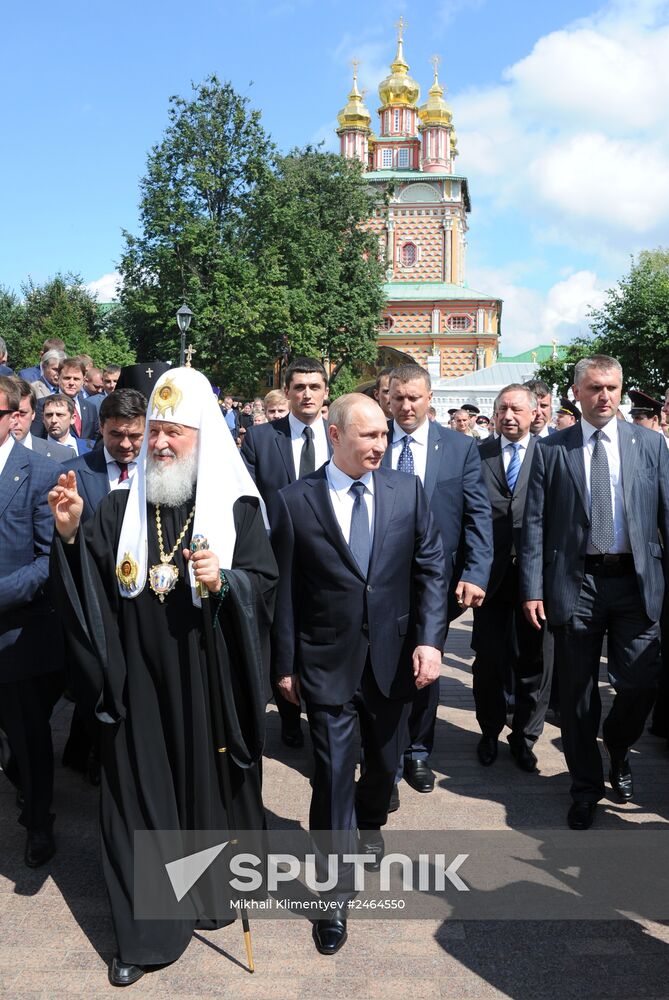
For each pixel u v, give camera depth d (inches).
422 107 2292.1
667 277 1444.4
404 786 192.7
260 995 118.5
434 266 2239.2
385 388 231.0
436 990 120.2
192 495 131.3
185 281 1441.9
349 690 142.2
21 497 156.1
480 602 189.3
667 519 177.9
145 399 175.5
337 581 143.5
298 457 226.2
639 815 178.2
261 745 131.3
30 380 353.7
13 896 143.6
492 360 2202.3
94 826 170.7
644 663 175.6
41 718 157.0
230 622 131.6
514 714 206.7
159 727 129.1
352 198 1726.1
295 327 1493.6
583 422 181.9
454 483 196.5
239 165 1476.4
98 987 119.6
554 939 132.6
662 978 123.4
